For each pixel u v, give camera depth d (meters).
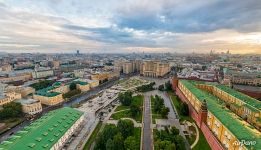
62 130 134.75
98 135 136.00
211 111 146.12
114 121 175.25
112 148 115.88
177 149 120.31
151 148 130.12
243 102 179.00
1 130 156.88
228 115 133.25
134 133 150.88
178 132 140.12
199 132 152.75
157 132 145.88
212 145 128.88
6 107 188.38
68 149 127.12
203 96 179.75
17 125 170.62
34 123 140.62
